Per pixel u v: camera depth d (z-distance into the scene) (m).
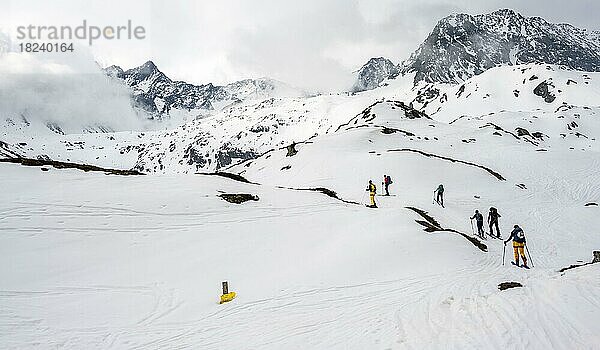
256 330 12.71
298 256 20.55
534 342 10.02
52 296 15.48
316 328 12.49
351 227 24.84
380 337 11.44
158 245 21.14
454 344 10.45
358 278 17.14
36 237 19.86
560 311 11.40
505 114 132.12
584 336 9.95
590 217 34.19
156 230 22.75
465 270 18.03
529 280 15.52
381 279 16.89
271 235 23.47
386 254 19.75
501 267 19.47
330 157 54.34
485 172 48.97
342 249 20.86
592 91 180.25
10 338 12.50
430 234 22.91
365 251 20.22
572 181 50.47
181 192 28.48
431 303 13.80
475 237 26.52
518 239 20.31
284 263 19.62
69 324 13.57
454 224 30.12
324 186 43.78
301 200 31.34
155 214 24.59
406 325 12.07
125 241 21.03
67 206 23.39
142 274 18.02
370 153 53.62
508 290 14.16
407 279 16.73
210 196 28.69
